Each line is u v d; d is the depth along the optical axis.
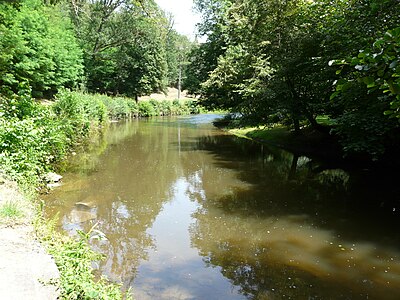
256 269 4.75
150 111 37.81
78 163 11.52
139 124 27.44
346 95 8.20
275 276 4.55
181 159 13.02
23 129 6.93
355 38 8.35
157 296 4.01
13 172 6.28
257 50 14.95
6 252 3.52
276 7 13.34
